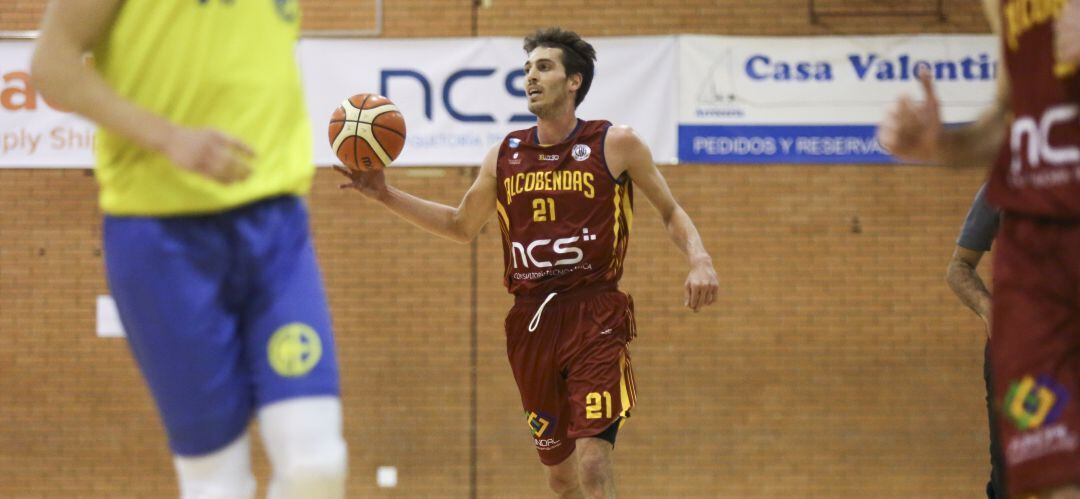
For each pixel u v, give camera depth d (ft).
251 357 13.25
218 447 13.23
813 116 49.19
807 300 49.55
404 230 50.49
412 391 50.34
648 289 50.01
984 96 48.47
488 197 29.37
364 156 26.94
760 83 49.26
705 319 49.80
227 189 12.82
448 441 50.16
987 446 49.08
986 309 25.39
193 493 13.28
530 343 28.04
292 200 13.62
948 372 49.26
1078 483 13.10
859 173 49.44
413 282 50.44
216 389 13.02
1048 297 13.37
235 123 12.92
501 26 50.31
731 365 49.80
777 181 49.55
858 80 49.11
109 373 50.96
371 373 50.42
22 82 50.44
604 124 28.14
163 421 13.42
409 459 50.21
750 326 49.73
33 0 51.06
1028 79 13.60
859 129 49.14
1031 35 13.51
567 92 28.07
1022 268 13.66
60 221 50.93
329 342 13.44
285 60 13.61
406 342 50.37
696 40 49.26
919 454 49.19
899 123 14.85
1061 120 13.17
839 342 49.49
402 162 49.88
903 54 48.91
